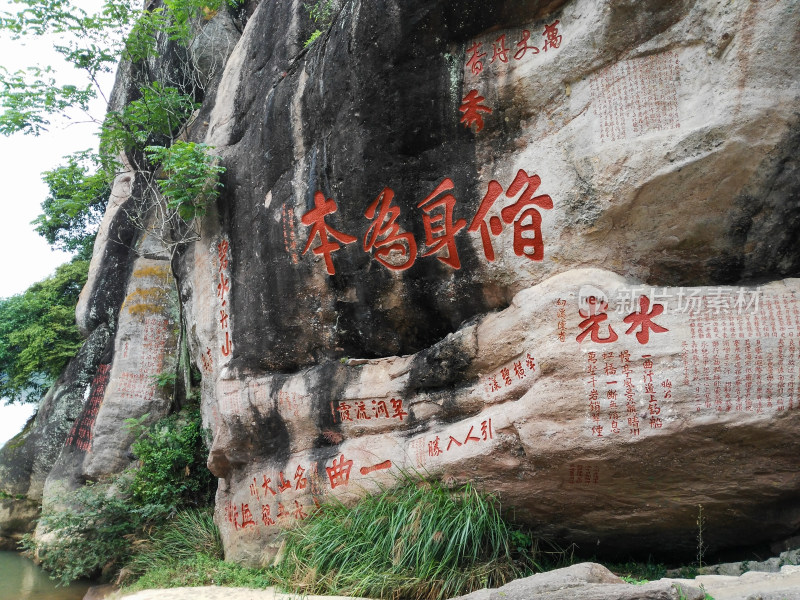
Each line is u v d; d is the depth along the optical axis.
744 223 4.33
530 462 4.69
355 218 5.87
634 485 4.46
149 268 10.09
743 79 4.15
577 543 5.07
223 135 7.59
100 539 7.62
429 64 5.45
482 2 5.19
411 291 5.66
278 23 7.22
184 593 5.54
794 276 4.32
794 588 3.45
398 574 4.77
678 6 4.46
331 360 6.25
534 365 4.70
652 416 4.21
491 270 5.21
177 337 9.84
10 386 13.29
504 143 5.19
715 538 4.71
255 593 5.33
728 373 4.06
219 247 7.38
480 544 4.81
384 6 5.51
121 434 9.30
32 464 10.48
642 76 4.60
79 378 10.50
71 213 9.59
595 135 4.70
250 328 6.79
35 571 8.71
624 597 3.54
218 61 9.74
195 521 7.52
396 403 5.68
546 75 4.99
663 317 4.32
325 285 6.18
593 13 4.75
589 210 4.67
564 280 4.68
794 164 4.14
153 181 10.31
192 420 8.99
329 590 4.96
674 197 4.39
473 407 5.20
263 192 6.71
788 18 4.07
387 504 5.30
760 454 4.08
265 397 6.54
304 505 6.05
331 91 6.00
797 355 3.94
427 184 5.50
